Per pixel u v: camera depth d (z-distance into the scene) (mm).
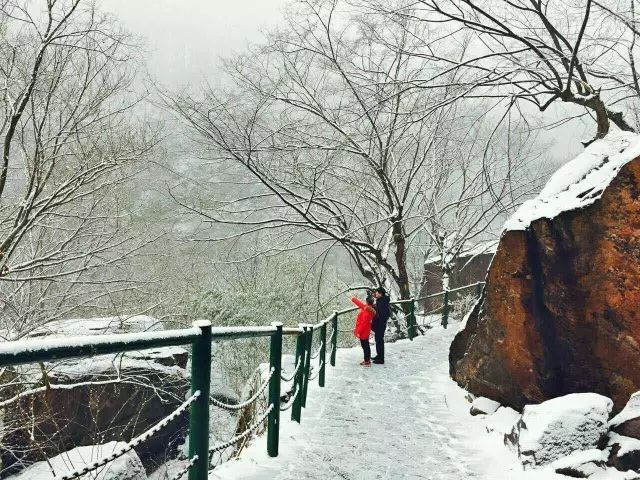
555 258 6516
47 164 8898
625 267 5730
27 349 1526
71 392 9242
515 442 5348
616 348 5793
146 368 10375
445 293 16984
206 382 2822
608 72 9359
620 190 5832
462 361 8805
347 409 7176
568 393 6320
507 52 8453
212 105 13422
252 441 5664
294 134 15016
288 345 18484
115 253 11602
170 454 11578
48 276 8750
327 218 17797
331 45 13117
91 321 10742
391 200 16578
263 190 17594
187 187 15391
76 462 5477
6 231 9617
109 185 9625
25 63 8141
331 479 4516
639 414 4871
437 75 8891
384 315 10852
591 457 4609
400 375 9750
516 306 7117
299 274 21109
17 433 8297
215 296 17766
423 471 4930
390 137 14578
